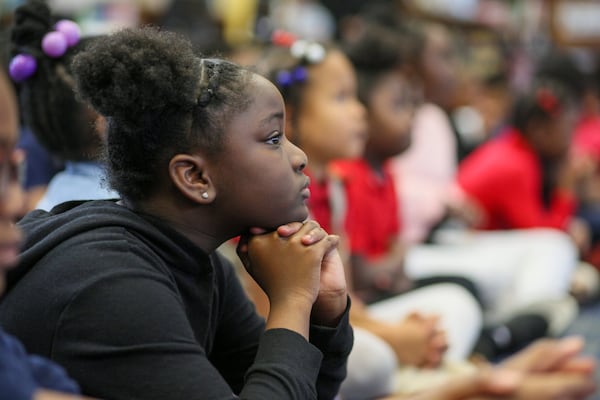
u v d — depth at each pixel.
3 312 1.26
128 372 1.20
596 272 4.41
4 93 0.93
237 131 1.30
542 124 4.08
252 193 1.32
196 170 1.31
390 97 3.04
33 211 1.47
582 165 4.70
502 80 5.21
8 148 0.93
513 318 3.34
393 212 3.12
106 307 1.21
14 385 0.91
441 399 1.93
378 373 2.20
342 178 2.84
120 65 1.27
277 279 1.33
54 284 1.24
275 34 2.75
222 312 1.55
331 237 1.38
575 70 5.09
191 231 1.34
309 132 2.57
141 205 1.35
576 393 1.93
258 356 1.26
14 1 4.01
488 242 3.79
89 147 1.86
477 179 4.10
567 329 3.65
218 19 4.97
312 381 1.25
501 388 1.88
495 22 6.67
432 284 3.05
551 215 4.24
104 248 1.26
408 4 5.95
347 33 5.19
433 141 4.06
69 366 1.21
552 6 6.90
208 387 1.20
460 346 2.83
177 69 1.28
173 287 1.30
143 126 1.29
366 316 2.48
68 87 1.87
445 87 4.08
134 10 4.84
